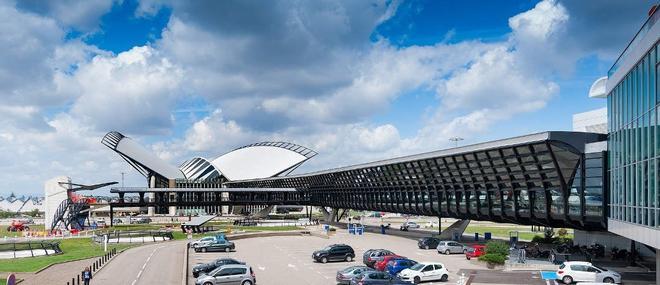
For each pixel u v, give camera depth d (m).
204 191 128.00
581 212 46.31
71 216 107.69
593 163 44.75
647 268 45.78
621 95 32.84
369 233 94.38
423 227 115.50
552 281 40.44
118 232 85.56
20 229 111.00
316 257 53.97
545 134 46.41
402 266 43.69
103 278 42.50
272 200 135.00
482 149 56.09
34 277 42.88
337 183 111.12
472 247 58.62
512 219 60.50
